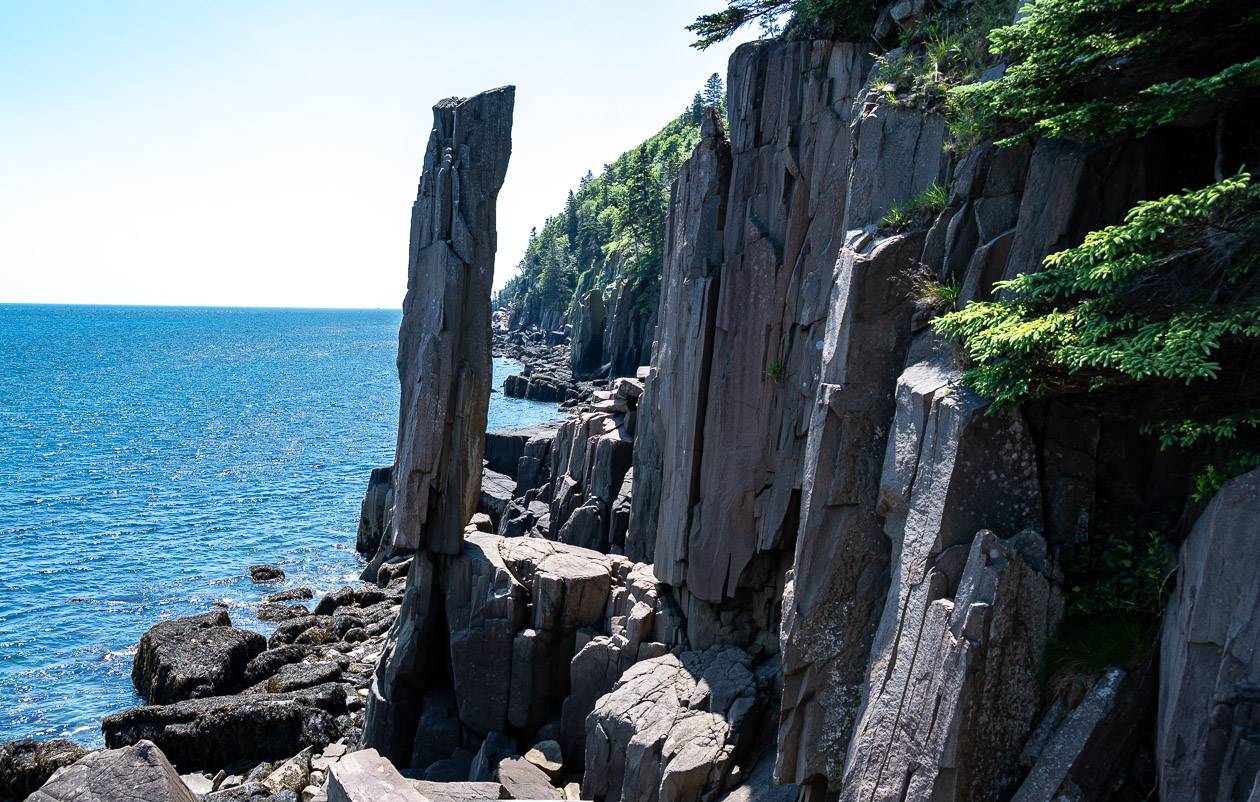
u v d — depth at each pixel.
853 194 16.80
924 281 14.05
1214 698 8.52
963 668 10.16
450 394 25.48
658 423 28.55
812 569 14.88
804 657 14.91
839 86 20.19
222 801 23.61
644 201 108.06
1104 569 11.05
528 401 115.06
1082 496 11.43
